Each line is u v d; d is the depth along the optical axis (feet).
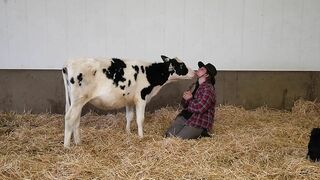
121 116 18.56
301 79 20.84
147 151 12.78
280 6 20.38
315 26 20.70
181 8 19.90
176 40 20.26
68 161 11.99
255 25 20.49
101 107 14.82
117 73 14.10
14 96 19.39
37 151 13.50
